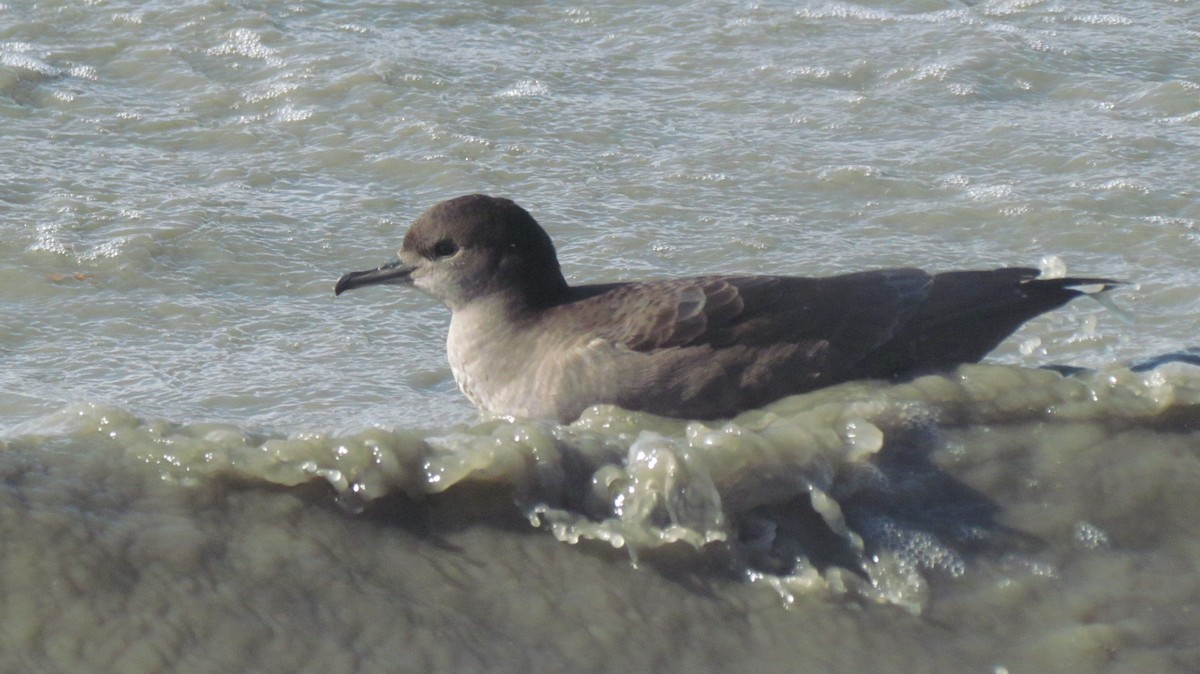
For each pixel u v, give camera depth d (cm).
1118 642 881
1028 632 888
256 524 861
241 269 1388
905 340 1123
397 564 859
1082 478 1012
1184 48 1938
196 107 1703
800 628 871
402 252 1184
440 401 1183
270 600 816
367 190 1552
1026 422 1062
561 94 1773
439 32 1927
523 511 904
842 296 1120
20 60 1761
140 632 781
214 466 887
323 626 809
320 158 1611
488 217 1152
